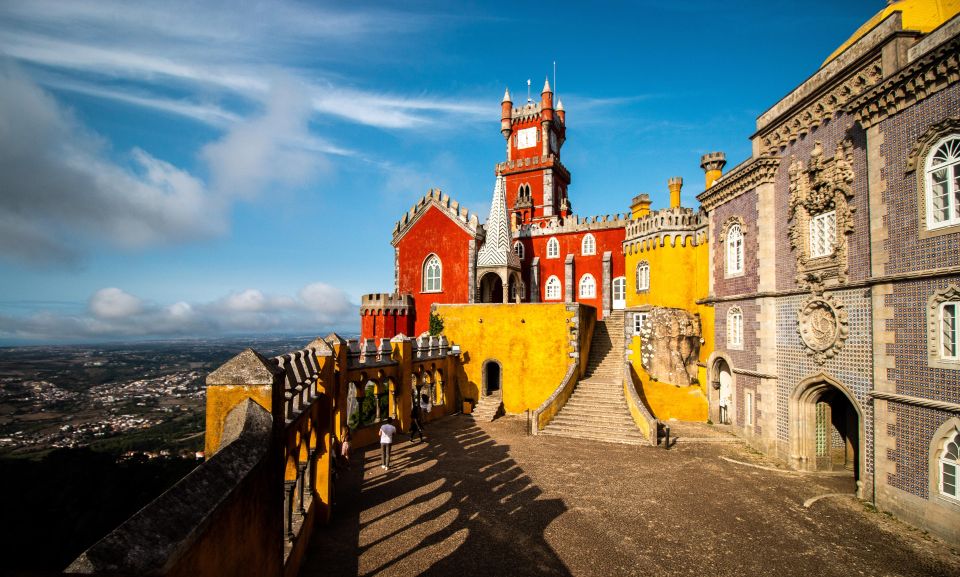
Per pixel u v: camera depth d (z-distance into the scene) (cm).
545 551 1201
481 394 3086
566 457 2022
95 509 1196
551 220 4706
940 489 1312
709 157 2966
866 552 1230
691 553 1209
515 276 4109
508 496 1562
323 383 1355
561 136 5931
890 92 1450
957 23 1291
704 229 2922
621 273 4344
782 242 2077
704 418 2739
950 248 1291
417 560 1139
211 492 493
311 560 1127
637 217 3816
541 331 3019
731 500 1566
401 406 2439
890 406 1473
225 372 775
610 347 3412
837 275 1731
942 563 1180
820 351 1806
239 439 636
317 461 1332
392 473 1784
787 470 1897
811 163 1873
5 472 1285
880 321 1512
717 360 2641
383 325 4050
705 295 2908
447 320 3177
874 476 1534
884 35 1551
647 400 2820
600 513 1440
